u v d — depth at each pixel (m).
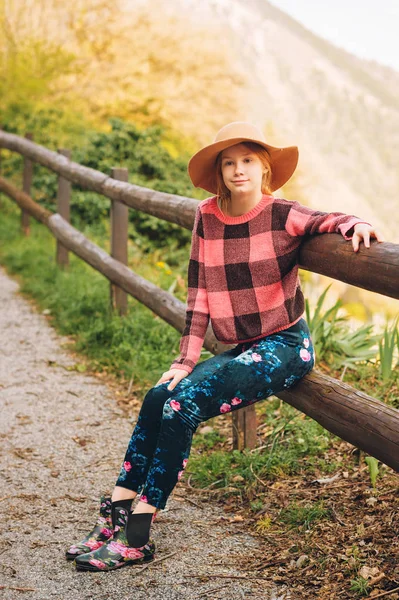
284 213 2.54
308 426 3.41
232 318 2.64
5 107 11.59
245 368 2.53
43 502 3.06
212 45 15.09
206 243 2.65
